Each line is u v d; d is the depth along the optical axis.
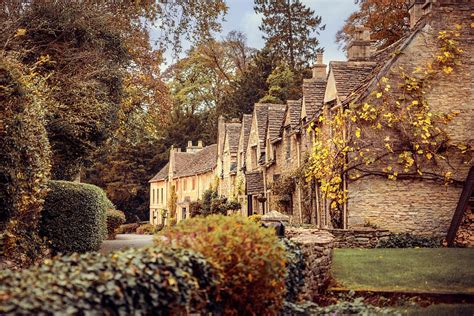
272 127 36.22
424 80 22.70
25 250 14.13
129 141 32.44
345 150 22.69
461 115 22.80
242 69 67.56
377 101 22.70
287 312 10.38
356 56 27.41
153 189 71.94
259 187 37.97
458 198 22.75
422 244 21.53
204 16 27.12
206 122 72.75
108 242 32.25
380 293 12.63
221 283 8.02
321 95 29.27
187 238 8.31
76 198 18.30
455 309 11.41
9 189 12.59
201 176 57.19
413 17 25.73
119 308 5.90
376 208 22.75
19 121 13.11
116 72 23.45
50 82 21.28
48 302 5.12
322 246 13.49
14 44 19.95
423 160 22.77
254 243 8.49
